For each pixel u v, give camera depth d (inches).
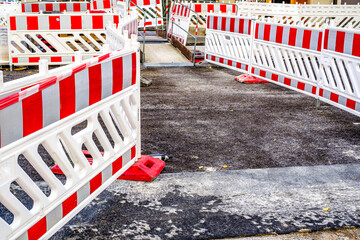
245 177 163.0
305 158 184.7
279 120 246.7
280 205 139.8
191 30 568.1
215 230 123.6
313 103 291.0
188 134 217.9
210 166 174.4
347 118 252.5
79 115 114.3
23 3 634.8
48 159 178.5
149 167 169.5
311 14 587.2
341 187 154.6
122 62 139.0
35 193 96.7
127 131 149.0
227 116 254.4
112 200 142.2
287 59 318.3
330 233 123.4
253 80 363.6
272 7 592.1
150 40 601.3
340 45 245.6
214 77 391.2
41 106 95.5
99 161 127.9
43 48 447.2
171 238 119.3
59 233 121.0
